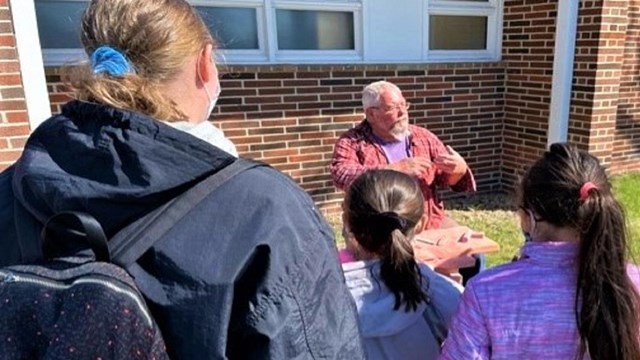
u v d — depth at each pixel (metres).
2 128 3.17
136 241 0.69
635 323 1.18
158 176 0.69
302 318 0.70
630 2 5.77
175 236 0.70
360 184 1.52
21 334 0.66
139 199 0.69
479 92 5.69
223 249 0.69
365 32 5.08
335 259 0.78
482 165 5.90
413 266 1.40
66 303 0.66
